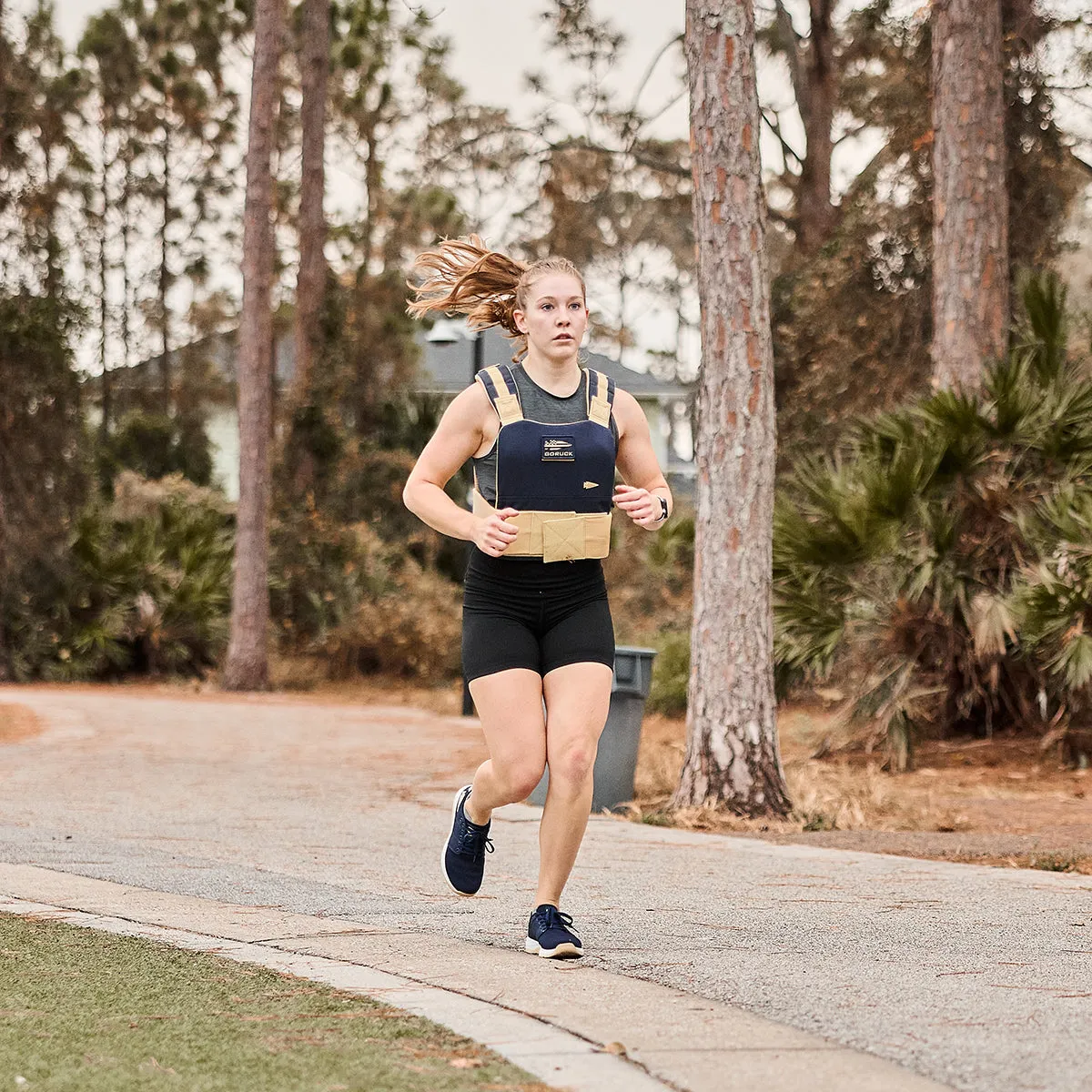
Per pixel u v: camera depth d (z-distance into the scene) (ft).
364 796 48.88
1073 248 89.45
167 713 89.71
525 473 21.59
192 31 207.31
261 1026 17.47
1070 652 55.52
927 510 61.62
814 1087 15.17
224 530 168.35
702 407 45.37
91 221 218.59
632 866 33.96
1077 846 38.55
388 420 162.40
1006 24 78.84
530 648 22.15
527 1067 15.75
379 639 135.23
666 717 85.66
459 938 24.02
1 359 128.06
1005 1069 16.06
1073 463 62.49
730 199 44.57
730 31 44.50
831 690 63.52
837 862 35.17
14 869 30.37
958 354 67.67
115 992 19.30
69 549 131.13
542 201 136.05
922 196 92.99
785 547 63.26
